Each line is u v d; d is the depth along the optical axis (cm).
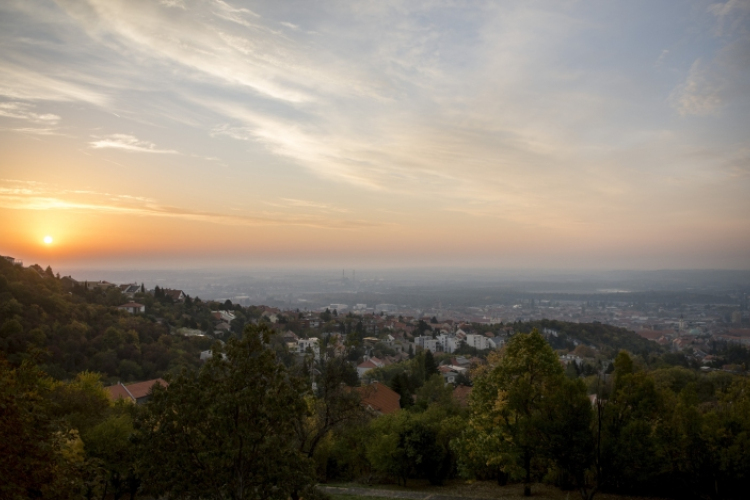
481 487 2814
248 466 1385
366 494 2566
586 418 2117
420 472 3183
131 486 2605
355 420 2486
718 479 2134
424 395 5525
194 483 1340
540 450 2175
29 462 1191
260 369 1430
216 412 1356
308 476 1458
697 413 2200
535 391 2441
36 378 1423
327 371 2384
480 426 2638
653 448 2088
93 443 2544
